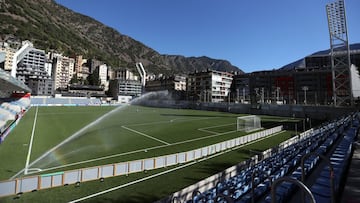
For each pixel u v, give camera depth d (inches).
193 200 385.1
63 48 7790.4
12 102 2669.8
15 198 479.2
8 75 1293.1
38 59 5255.9
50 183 536.1
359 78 2458.2
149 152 914.7
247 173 505.0
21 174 645.3
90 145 1015.6
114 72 7800.2
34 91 4480.8
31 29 7578.7
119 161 784.3
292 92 4252.0
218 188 427.8
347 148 554.6
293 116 2453.2
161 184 586.2
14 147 948.6
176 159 762.2
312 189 308.8
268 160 620.4
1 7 7637.8
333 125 1196.5
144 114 2748.5
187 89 5319.9
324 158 253.4
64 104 4035.4
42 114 2365.9
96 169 599.5
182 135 1321.4
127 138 1201.4
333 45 2236.7
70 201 479.8
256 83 4795.8
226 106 3393.2
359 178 282.5
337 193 291.9
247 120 1882.4
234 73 5526.6
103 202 481.7
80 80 6550.2
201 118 2332.7
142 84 6609.3
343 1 2133.4
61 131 1385.3
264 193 388.5
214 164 765.9
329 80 3860.7
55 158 805.9
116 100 5354.3
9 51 4601.4
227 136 1311.5
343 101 2252.7
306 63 4945.9
